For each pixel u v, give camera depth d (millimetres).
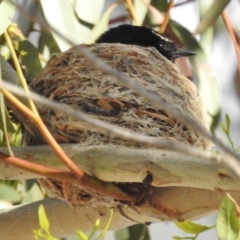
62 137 8094
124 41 11344
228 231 5969
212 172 6312
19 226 8383
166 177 6703
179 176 6609
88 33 9742
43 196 10297
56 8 9305
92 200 7879
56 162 7395
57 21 9273
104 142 7766
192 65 10867
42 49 10555
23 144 9039
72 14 9367
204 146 8398
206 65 10820
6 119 8055
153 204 7371
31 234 8391
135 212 7664
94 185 7176
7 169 7504
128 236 10016
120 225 8148
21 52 9523
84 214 8172
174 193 7242
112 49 9211
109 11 10008
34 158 7434
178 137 8227
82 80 8617
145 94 4750
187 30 11109
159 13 11047
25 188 10164
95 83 8539
